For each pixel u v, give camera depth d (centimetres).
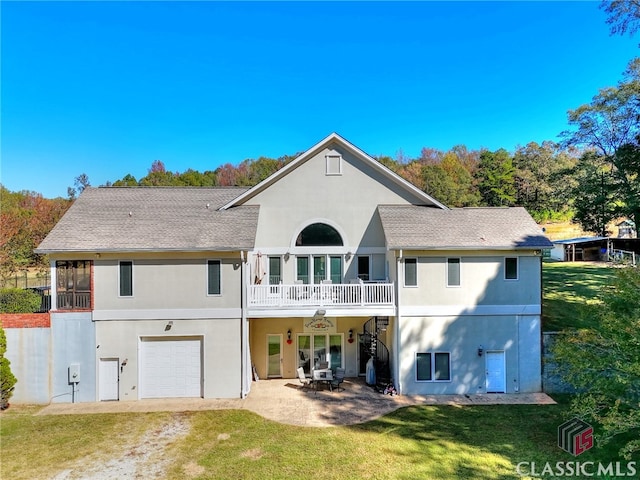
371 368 1866
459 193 6825
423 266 1769
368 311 1769
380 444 1295
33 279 3347
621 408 1380
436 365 1769
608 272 3278
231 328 1725
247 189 2222
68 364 1680
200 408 1602
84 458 1209
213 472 1129
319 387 1847
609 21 2505
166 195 2131
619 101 3391
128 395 1692
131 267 1709
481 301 1773
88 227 1778
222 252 1716
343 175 2023
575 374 1348
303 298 1767
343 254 2009
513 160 7394
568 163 6894
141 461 1190
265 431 1391
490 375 1777
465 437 1345
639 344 1130
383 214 1936
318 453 1236
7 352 1669
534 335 1778
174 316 1711
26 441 1317
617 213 3375
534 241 1762
